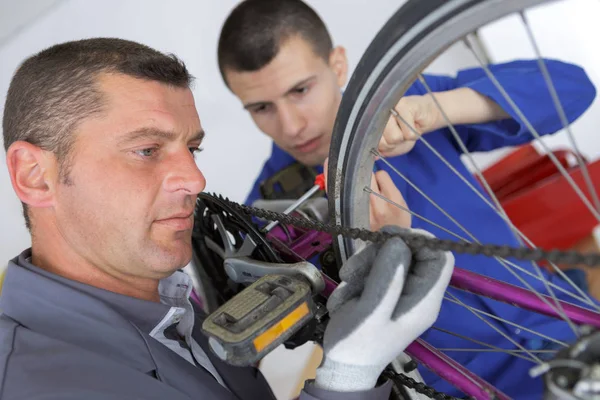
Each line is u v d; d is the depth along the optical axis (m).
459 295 1.01
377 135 0.64
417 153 1.12
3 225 1.78
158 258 0.70
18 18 2.13
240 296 0.60
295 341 0.64
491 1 0.47
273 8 1.07
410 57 0.54
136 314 0.72
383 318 0.53
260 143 1.88
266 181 1.22
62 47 0.69
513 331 0.99
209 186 1.82
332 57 1.19
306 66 1.09
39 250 0.73
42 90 0.66
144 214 0.68
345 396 0.56
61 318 0.68
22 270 0.70
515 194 1.31
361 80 0.59
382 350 0.55
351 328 0.54
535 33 1.74
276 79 1.09
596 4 1.72
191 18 2.08
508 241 1.09
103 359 0.63
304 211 0.89
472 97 1.01
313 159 1.19
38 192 0.69
